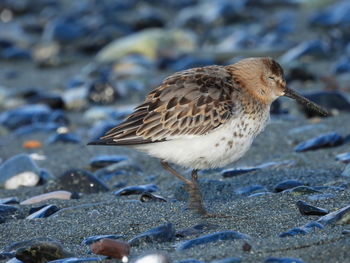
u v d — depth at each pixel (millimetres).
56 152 14812
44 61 23656
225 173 11742
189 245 8148
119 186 11914
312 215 9086
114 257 7988
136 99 19000
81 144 15266
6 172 12570
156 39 23531
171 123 9500
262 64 10203
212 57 22250
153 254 7707
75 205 10688
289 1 28156
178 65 21391
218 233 8336
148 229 9180
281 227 8742
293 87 18719
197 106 9516
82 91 19250
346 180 10773
